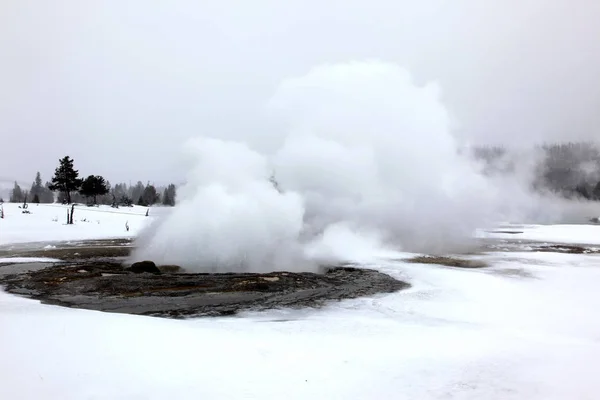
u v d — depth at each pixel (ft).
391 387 18.40
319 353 22.65
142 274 53.78
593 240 109.70
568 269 57.98
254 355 21.91
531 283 48.16
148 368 19.38
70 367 18.90
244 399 16.98
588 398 17.02
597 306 37.68
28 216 154.81
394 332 28.22
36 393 16.43
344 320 32.42
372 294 43.29
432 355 22.63
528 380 18.94
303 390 17.98
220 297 41.88
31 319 26.99
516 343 25.36
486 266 61.77
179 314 35.42
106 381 17.80
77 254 78.23
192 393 17.26
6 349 20.70
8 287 46.57
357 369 20.43
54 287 46.03
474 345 24.79
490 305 38.32
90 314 30.71
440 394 17.74
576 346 24.80
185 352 21.70
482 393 17.76
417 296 42.22
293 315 35.17
